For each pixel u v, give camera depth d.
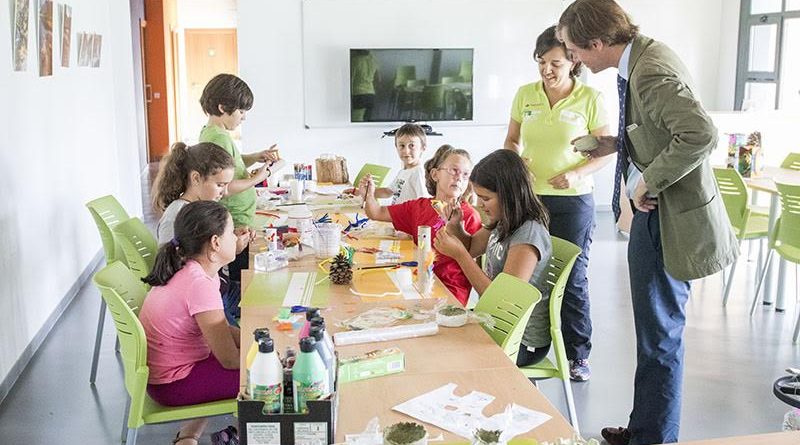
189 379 2.49
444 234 2.80
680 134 2.33
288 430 1.67
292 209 4.12
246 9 7.68
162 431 3.25
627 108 2.58
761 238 5.24
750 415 3.46
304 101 7.88
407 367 2.07
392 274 2.96
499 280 2.51
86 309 5.02
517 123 4.04
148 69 13.33
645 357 2.74
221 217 2.52
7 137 3.96
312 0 7.72
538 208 2.82
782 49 7.15
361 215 4.16
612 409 3.53
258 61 7.77
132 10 11.59
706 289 5.48
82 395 3.68
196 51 16.69
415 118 7.95
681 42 8.02
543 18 7.99
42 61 4.66
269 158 4.58
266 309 2.54
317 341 1.70
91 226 6.06
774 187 4.89
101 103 6.70
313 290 2.75
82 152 5.84
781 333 4.56
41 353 4.24
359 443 1.64
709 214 2.49
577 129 3.76
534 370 2.85
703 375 3.92
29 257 4.27
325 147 8.00
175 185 3.33
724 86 8.02
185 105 16.81
